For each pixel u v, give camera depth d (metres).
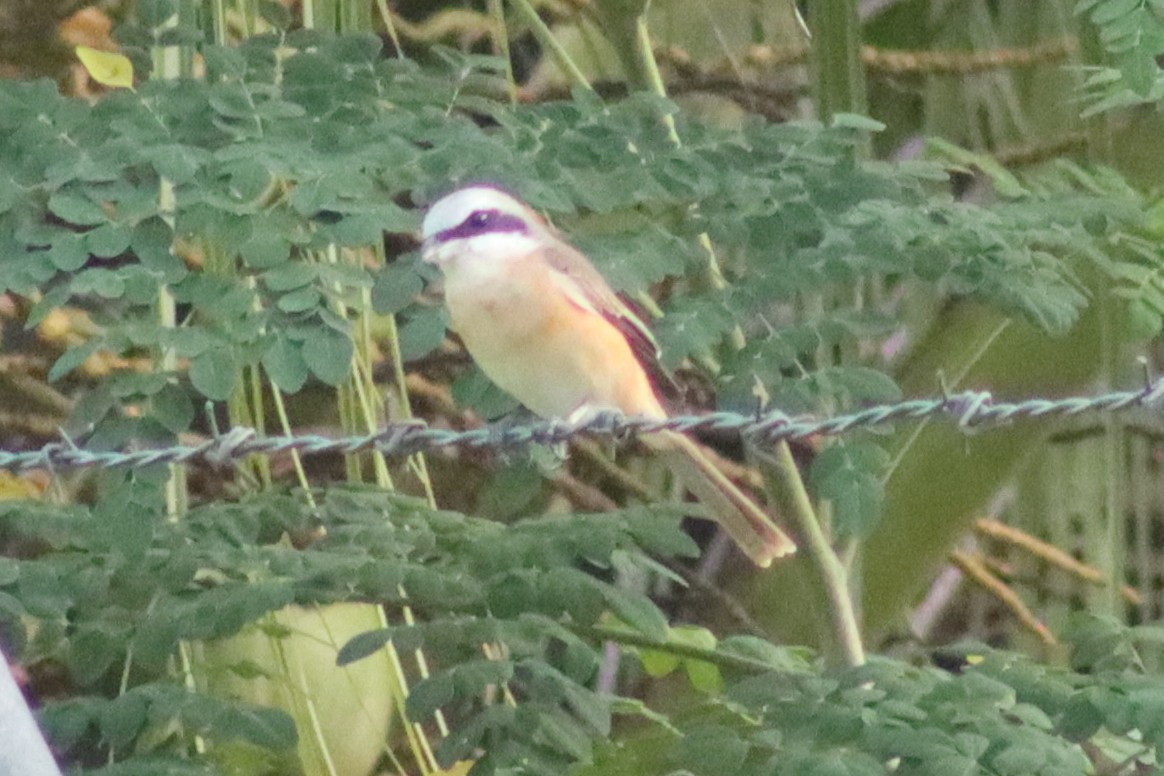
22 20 11.83
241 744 7.75
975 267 7.57
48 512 7.27
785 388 7.22
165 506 7.52
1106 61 9.62
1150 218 9.16
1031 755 6.26
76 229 7.52
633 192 7.66
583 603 6.99
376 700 8.95
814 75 9.99
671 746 6.98
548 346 7.54
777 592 11.31
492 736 6.75
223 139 7.53
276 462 11.52
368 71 8.15
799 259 7.52
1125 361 9.75
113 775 6.62
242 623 6.80
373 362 10.74
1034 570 13.91
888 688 6.93
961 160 9.39
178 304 8.56
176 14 8.66
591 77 13.59
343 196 6.91
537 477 7.91
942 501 9.90
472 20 13.84
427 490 8.77
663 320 7.35
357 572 7.04
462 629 7.00
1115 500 9.86
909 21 13.55
